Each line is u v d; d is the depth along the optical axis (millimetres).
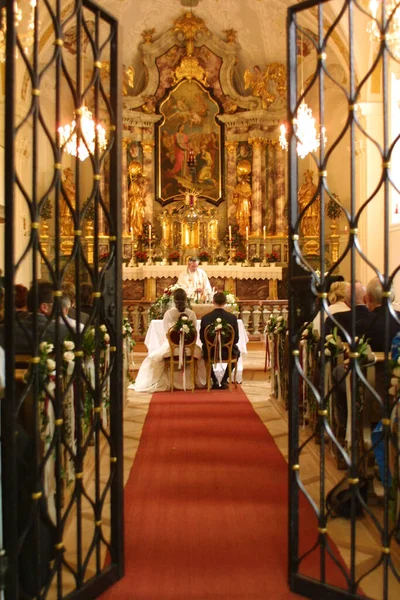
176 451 5906
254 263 19406
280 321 7773
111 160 3379
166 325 9539
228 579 3371
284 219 20375
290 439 3264
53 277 3016
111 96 3377
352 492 3078
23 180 16531
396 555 3545
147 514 4312
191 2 19500
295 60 3291
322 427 3186
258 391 9266
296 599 3164
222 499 4609
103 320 3336
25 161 16688
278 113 20453
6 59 2756
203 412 7695
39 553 2943
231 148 20766
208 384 9289
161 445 6125
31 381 2889
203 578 3381
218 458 5664
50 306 4566
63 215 18156
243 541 3863
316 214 19172
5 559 2742
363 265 16219
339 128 18703
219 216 20812
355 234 3055
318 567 3486
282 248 20234
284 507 4438
